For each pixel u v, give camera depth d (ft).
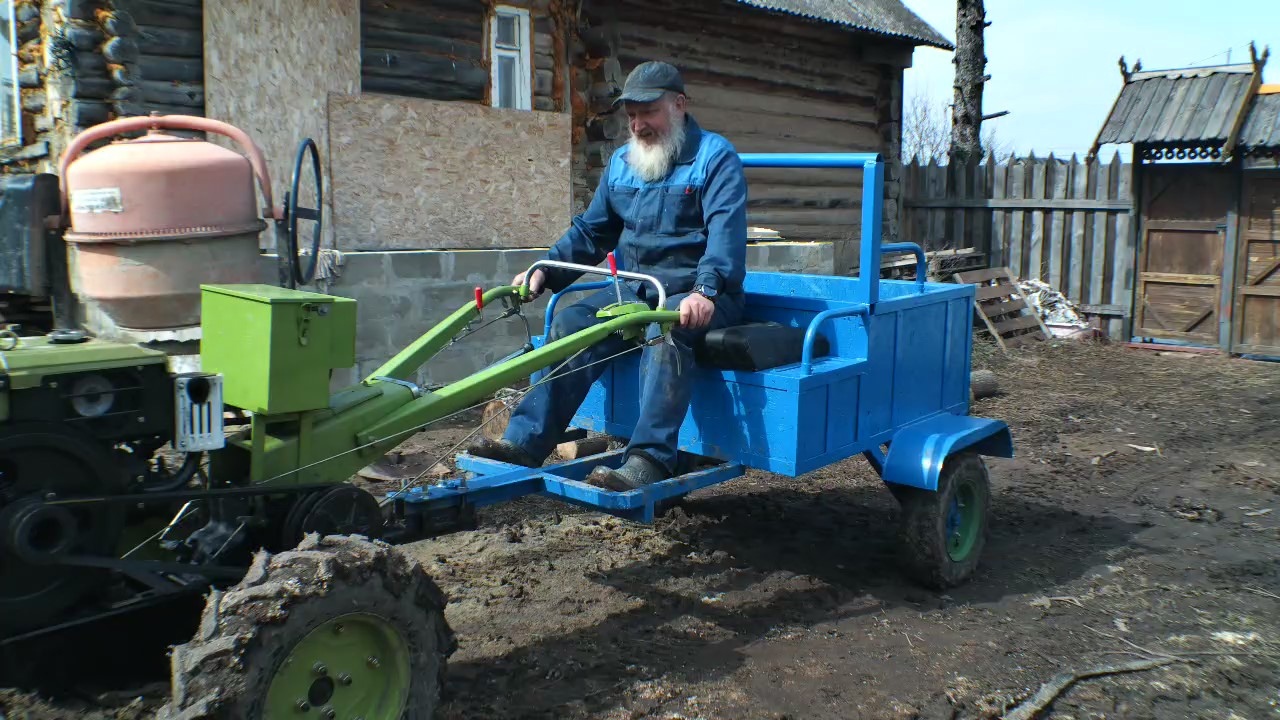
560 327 13.61
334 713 8.64
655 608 13.35
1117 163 39.42
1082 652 12.52
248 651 7.89
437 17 26.48
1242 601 14.34
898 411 14.51
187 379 9.10
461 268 24.84
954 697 11.10
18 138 23.90
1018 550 16.44
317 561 8.44
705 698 10.90
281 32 23.15
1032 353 36.65
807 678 11.47
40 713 9.31
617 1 32.24
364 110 24.56
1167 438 24.49
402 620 8.95
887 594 14.26
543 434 13.05
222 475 9.94
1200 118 36.27
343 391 10.63
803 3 37.52
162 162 12.53
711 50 36.19
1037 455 22.74
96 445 8.79
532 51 28.12
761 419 12.62
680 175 13.69
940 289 15.69
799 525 17.35
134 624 9.50
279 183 23.40
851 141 42.57
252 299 9.19
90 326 13.19
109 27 21.31
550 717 10.32
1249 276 36.50
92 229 12.53
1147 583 14.97
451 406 10.89
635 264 14.32
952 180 44.27
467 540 15.80
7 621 8.63
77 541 8.76
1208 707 11.21
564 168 28.58
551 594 13.70
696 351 13.29
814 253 33.96
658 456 12.16
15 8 23.45
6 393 8.25
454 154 26.22
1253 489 20.29
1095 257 40.50
